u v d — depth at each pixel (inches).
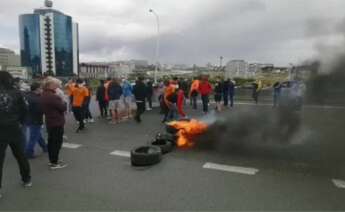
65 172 252.1
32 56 2544.3
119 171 254.1
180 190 212.1
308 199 196.7
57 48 2596.0
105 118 563.8
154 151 280.1
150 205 188.9
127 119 548.4
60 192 210.1
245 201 193.9
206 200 195.3
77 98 431.2
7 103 205.0
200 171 252.1
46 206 188.9
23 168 217.9
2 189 216.1
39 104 290.5
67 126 475.5
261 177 237.1
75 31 2743.6
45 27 2534.5
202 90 648.4
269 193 206.1
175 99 501.4
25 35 2539.4
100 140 371.9
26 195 205.5
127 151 318.7
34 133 295.1
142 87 510.6
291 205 188.1
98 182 228.4
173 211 181.2
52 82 259.0
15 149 215.3
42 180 233.6
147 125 485.4
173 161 281.3
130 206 187.9
